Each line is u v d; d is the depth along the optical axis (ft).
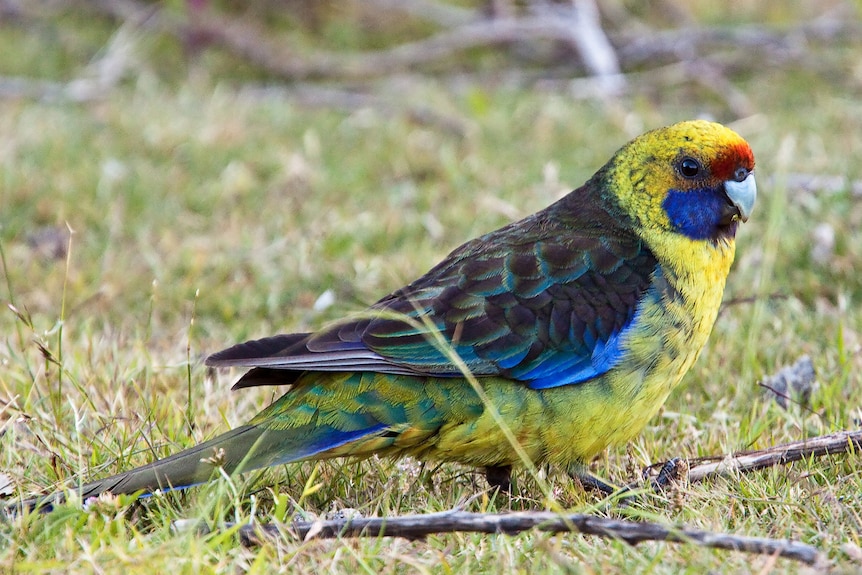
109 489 24.39
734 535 22.31
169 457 25.11
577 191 30.27
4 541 22.90
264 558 22.20
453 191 48.65
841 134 54.08
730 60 63.31
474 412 26.21
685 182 28.45
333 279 41.65
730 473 26.66
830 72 62.39
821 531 23.71
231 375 33.96
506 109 58.03
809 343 35.63
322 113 57.82
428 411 26.08
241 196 48.29
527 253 27.66
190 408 29.07
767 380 32.86
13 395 31.17
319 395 26.08
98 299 39.40
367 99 59.47
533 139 54.80
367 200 48.19
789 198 44.96
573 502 26.94
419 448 26.73
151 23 65.67
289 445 25.71
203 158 51.21
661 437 30.48
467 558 22.80
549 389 26.61
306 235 43.88
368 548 22.93
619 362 26.91
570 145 54.24
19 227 44.80
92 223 45.57
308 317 39.42
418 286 27.50
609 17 67.46
